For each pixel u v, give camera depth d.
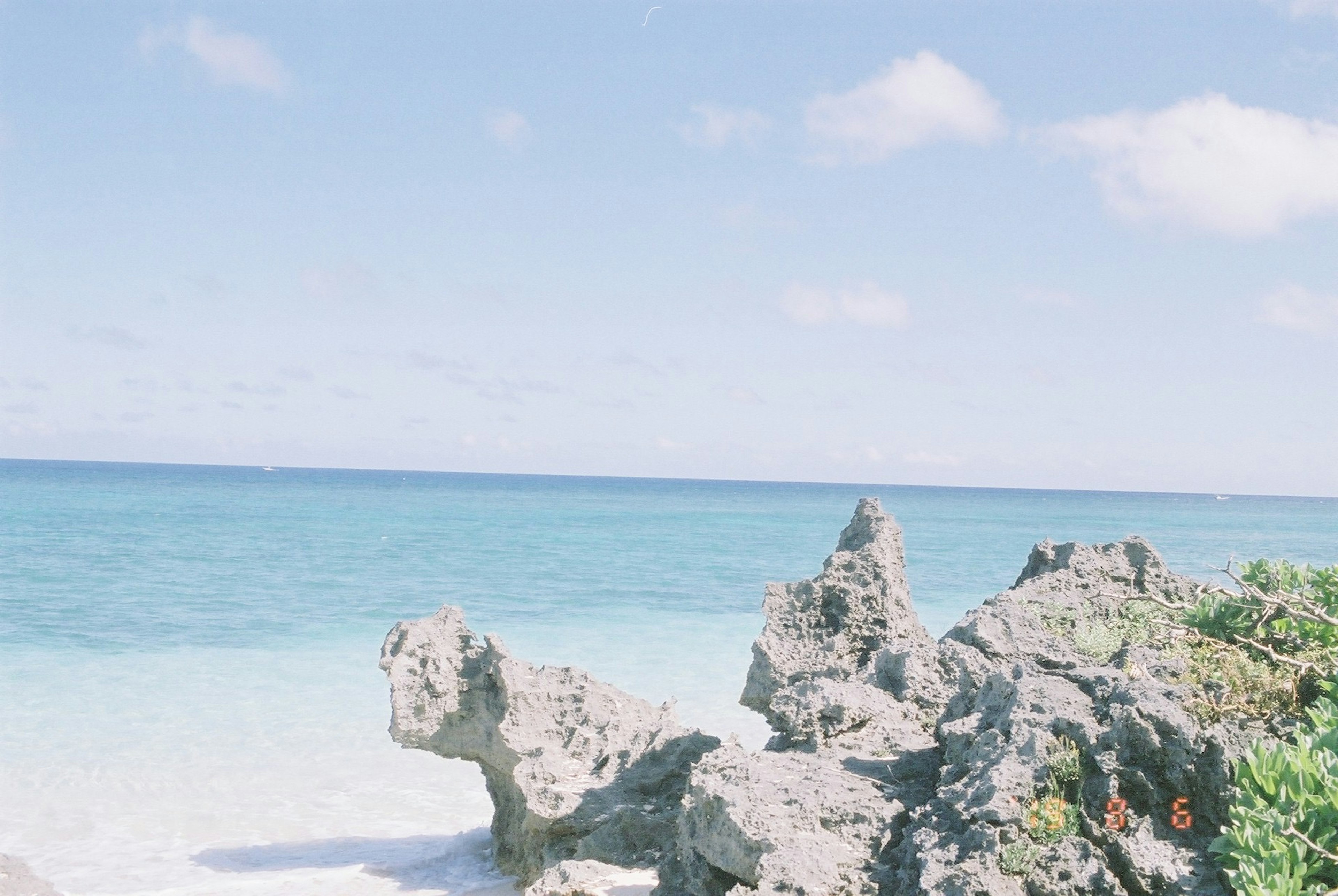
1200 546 75.88
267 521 80.19
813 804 8.34
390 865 13.55
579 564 50.97
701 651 27.64
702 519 102.56
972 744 8.62
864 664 12.24
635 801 12.02
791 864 7.69
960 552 62.50
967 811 7.62
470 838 14.68
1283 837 6.56
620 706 13.29
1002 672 9.03
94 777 17.17
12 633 28.97
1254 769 7.11
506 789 13.67
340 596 37.25
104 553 51.03
